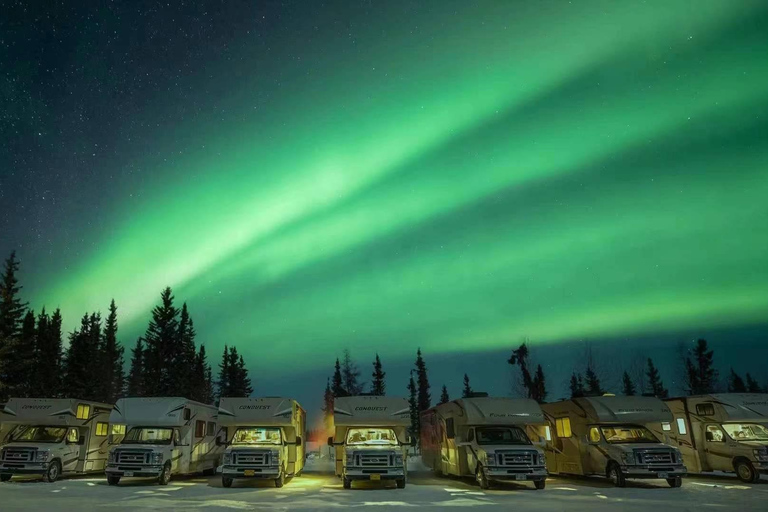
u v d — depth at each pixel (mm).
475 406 21344
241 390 71938
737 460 20719
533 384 51125
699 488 18656
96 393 56969
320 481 23438
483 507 14297
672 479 19188
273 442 21219
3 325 48156
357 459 19594
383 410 21422
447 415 24141
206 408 25469
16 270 50062
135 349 79688
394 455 19688
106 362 68250
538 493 17750
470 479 23375
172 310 57906
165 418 21656
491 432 20969
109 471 20266
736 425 21328
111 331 71438
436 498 16547
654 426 23203
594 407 21000
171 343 57344
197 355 68938
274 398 22078
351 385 64812
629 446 19625
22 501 15430
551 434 24516
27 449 21469
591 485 20344
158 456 20578
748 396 21766
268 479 21734
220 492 18312
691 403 22875
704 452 22094
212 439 26219
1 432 23547
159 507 14211
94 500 15750
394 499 16344
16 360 49219
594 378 58969
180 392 56375
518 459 19156
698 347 60844
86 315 55438
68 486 19984
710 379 59562
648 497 16281
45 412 22766
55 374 54875
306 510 13797
